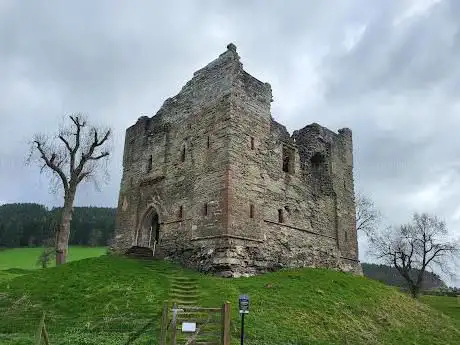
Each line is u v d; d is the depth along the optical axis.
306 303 19.62
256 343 14.18
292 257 28.36
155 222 31.19
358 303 21.59
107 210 89.06
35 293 18.81
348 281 25.22
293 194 30.20
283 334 15.59
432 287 63.91
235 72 27.70
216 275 23.61
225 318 11.79
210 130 27.47
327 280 24.17
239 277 23.41
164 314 12.12
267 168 28.36
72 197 32.16
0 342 12.69
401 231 48.50
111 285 19.78
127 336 13.84
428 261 46.84
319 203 32.78
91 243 72.56
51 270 22.44
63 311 16.97
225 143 26.06
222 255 23.83
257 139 28.09
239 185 25.72
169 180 29.45
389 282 63.94
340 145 37.25
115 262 24.20
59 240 31.02
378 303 22.70
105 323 15.35
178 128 30.28
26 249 66.12
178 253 26.67
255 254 25.45
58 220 34.16
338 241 33.56
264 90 29.88
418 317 22.81
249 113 27.98
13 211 82.12
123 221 32.69
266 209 27.33
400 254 47.84
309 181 32.50
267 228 27.00
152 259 26.64
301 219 30.34
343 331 17.64
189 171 28.03
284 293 20.50
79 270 22.08
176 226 27.62
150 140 32.53
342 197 35.59
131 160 33.94
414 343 18.59
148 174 31.58
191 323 12.10
